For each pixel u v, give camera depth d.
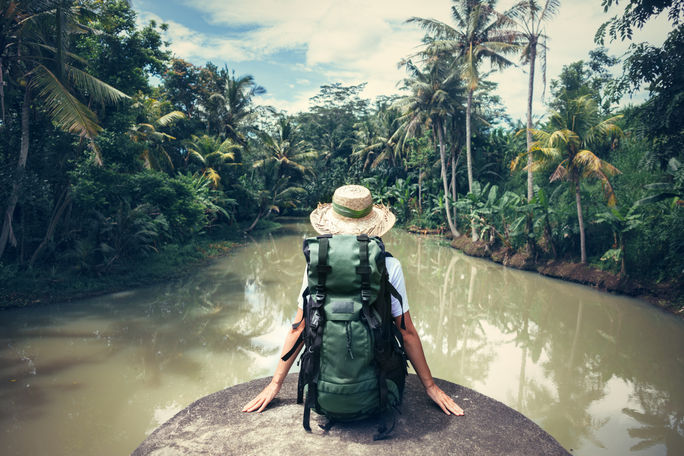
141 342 8.39
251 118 30.39
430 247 23.72
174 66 28.45
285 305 11.37
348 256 1.46
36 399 6.06
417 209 32.50
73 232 13.59
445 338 9.34
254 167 32.88
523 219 17.38
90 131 10.98
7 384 6.53
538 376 7.25
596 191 16.56
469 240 22.66
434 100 24.70
